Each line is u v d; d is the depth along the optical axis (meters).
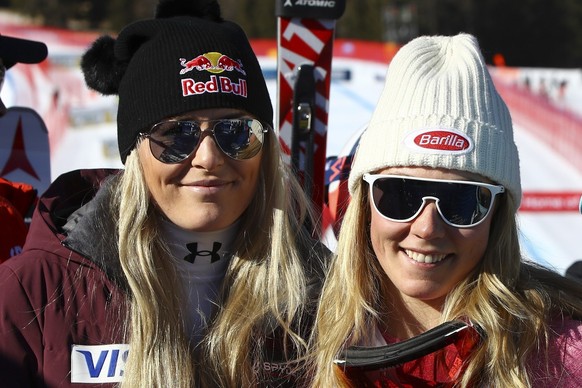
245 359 1.98
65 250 1.92
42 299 1.86
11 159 3.01
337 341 1.92
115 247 1.97
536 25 26.86
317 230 2.41
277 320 2.03
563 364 1.76
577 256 7.10
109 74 2.16
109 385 1.88
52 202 2.05
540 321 1.79
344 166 2.84
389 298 1.98
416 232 1.80
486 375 1.80
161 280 1.97
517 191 1.84
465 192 1.78
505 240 1.85
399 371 1.85
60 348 1.84
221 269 2.11
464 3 25.53
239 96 1.95
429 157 1.76
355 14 22.91
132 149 2.01
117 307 1.92
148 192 2.00
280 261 2.07
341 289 1.98
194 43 1.97
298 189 2.22
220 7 2.23
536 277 1.93
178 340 1.94
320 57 3.17
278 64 3.16
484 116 1.80
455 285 1.88
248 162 1.99
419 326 1.94
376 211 1.86
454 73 1.83
